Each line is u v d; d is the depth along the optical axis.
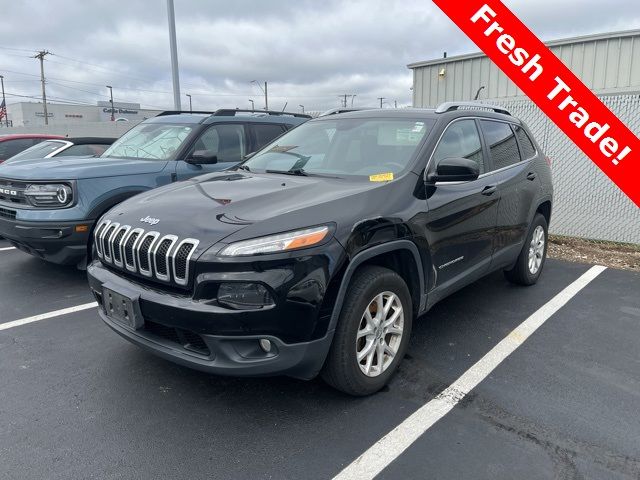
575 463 2.59
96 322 4.39
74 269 6.02
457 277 3.91
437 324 4.36
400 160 3.61
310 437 2.79
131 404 3.11
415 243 3.32
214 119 6.40
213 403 3.13
